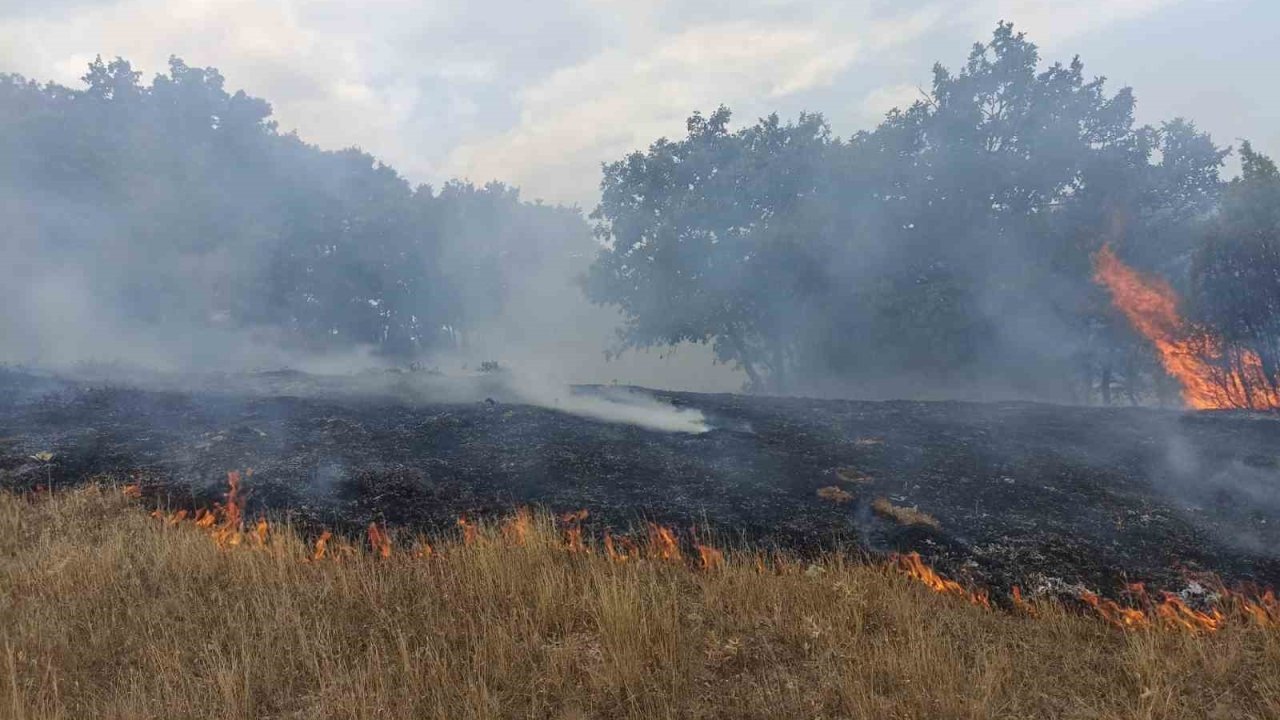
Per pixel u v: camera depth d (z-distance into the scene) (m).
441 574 5.16
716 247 18.08
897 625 4.59
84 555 5.23
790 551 5.80
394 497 6.62
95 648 4.22
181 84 20.69
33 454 7.27
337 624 4.54
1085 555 5.76
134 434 7.98
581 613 4.68
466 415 9.20
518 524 5.93
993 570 5.59
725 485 7.07
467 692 3.83
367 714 3.64
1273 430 8.94
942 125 16.50
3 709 3.51
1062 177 15.69
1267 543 6.00
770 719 3.71
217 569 5.21
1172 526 6.29
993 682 3.96
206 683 3.91
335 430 8.38
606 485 7.04
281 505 6.44
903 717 3.67
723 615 4.74
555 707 3.81
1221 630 4.74
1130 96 15.67
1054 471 7.61
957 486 7.15
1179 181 15.18
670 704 3.81
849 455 8.05
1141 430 9.23
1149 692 3.82
